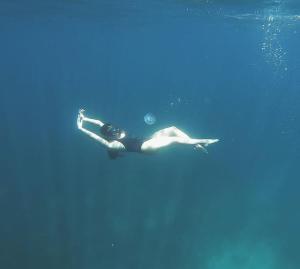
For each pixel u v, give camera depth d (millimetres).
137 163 20891
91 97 43031
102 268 13805
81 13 30156
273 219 16641
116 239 15164
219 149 23422
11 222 16125
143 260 14164
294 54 77250
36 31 46469
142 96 43188
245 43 62938
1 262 13922
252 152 23312
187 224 16109
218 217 16625
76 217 16422
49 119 30875
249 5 22781
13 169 20594
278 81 62406
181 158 21562
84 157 21797
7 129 27828
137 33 49031
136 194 18047
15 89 55156
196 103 37438
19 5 25422
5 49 84875
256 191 18734
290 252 14828
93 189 18453
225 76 69750
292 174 20578
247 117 31875
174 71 82000
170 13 29062
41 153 22656
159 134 7566
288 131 27906
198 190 18516
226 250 14820
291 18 28312
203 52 100938
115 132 7602
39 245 14812
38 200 17656
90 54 116250
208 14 28953
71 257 14258
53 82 61781
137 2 23578
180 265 14055
